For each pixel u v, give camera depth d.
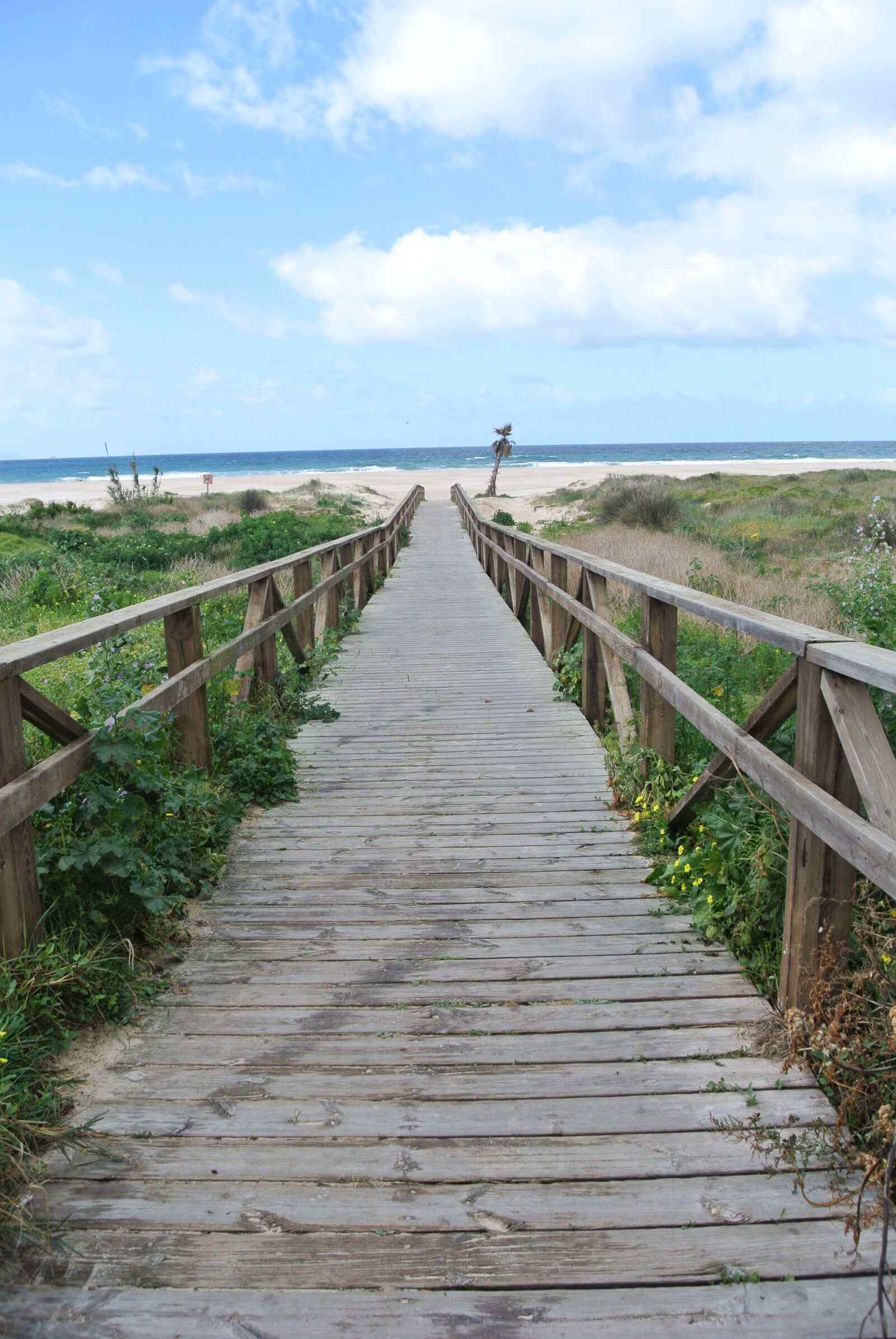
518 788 4.73
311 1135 2.13
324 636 8.61
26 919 2.44
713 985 2.80
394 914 3.32
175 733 4.09
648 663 3.88
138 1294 1.69
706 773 3.40
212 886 3.57
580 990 2.78
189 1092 2.29
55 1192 1.94
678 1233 1.84
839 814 2.06
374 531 13.33
